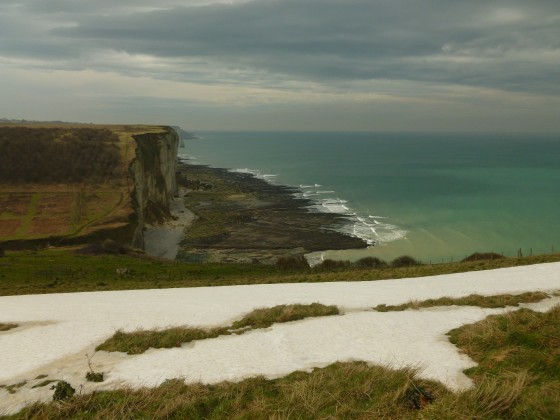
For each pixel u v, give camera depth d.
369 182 150.12
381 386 13.88
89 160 104.88
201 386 14.94
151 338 21.00
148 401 14.16
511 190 124.31
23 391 15.87
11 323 25.81
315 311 24.50
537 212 93.62
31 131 115.94
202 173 177.00
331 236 82.06
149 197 105.69
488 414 11.45
